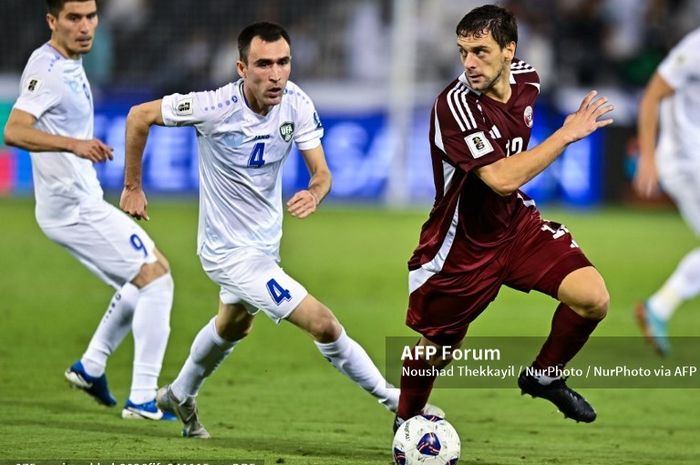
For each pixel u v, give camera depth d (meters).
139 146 19.56
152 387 22.78
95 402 24.30
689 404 25.73
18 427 21.12
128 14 75.00
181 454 18.92
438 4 74.19
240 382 26.98
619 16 72.31
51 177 23.52
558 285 18.94
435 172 19.14
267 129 19.48
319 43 75.06
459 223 19.08
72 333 33.03
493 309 39.62
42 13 73.69
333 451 19.67
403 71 66.62
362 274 45.44
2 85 72.38
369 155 69.19
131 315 23.19
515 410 24.97
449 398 26.22
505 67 18.45
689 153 32.47
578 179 68.44
